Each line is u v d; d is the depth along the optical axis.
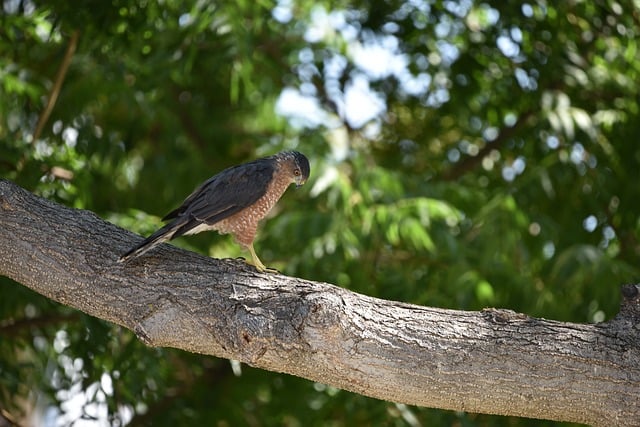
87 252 7.36
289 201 14.53
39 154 11.41
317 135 14.36
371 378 6.59
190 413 14.20
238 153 16.61
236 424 14.40
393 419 12.89
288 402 14.34
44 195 11.36
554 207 14.40
